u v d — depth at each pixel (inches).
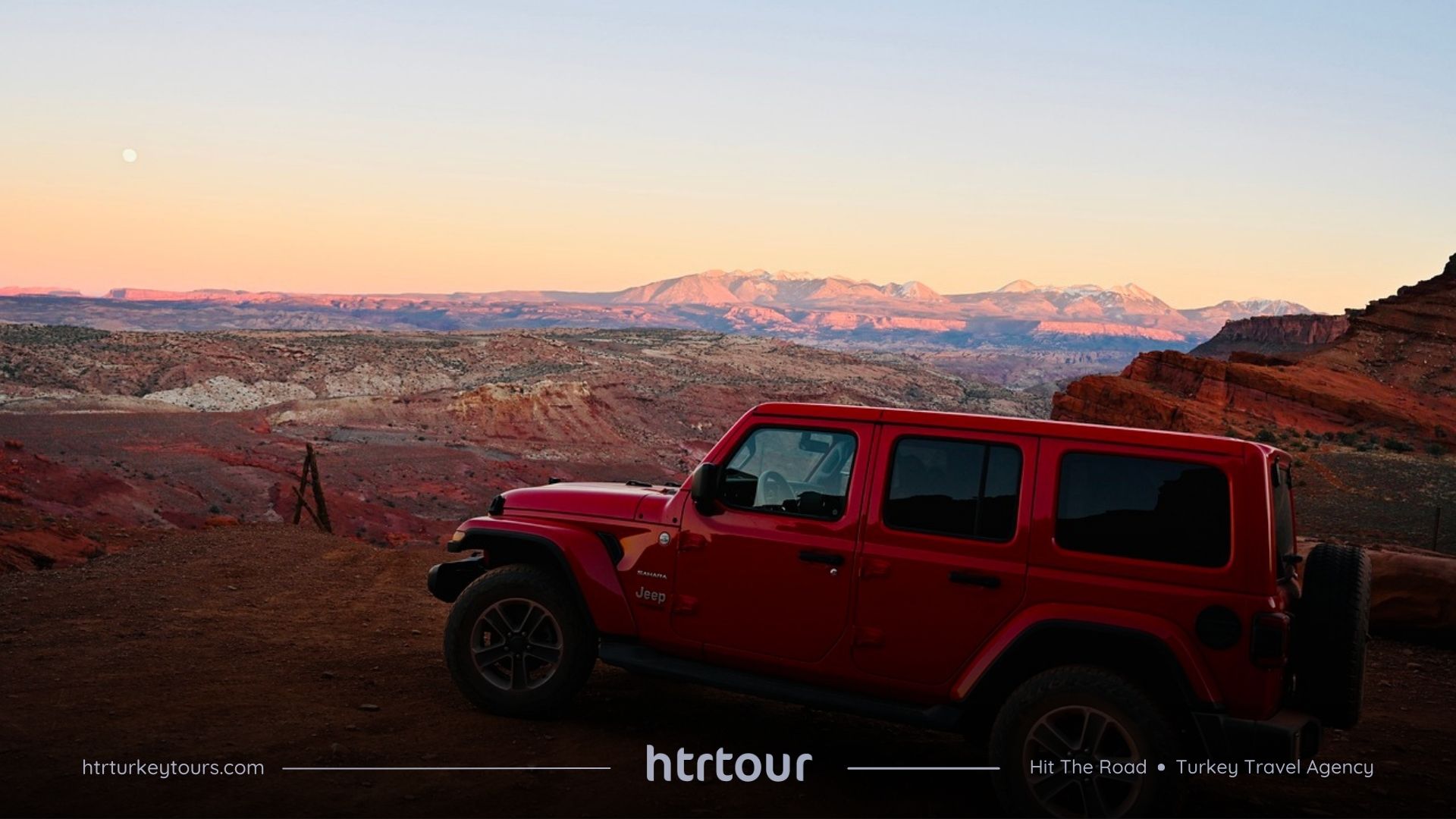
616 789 207.5
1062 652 211.2
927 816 204.7
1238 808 223.1
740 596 236.7
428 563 556.4
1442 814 224.5
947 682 216.1
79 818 181.9
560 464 6028.5
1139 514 204.5
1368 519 1416.1
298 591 455.2
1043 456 213.2
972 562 214.1
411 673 304.7
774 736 257.0
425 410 6781.5
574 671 252.4
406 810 191.2
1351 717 206.1
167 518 2477.9
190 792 196.4
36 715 243.0
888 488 225.3
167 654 317.4
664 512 249.6
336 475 4419.3
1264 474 198.2
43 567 565.0
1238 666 192.1
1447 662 392.2
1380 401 2829.7
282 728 240.5
